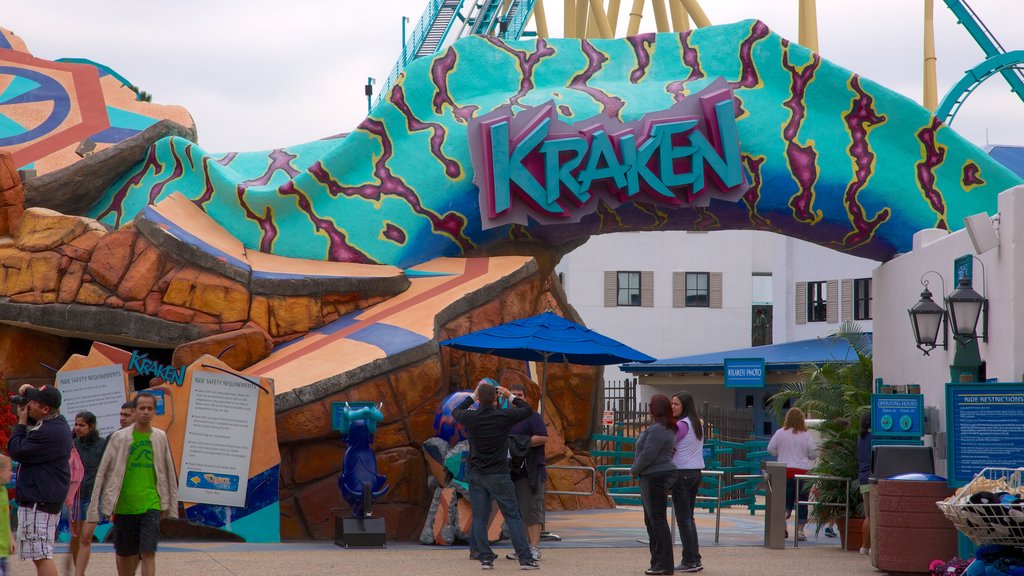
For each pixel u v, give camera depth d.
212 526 15.41
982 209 21.84
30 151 23.92
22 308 19.59
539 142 21.53
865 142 22.22
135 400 10.51
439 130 22.16
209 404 15.59
